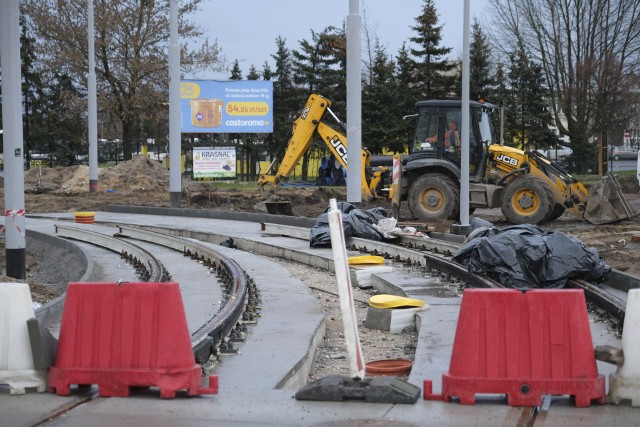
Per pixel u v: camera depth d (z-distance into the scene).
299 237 47.41
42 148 136.38
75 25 111.00
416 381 15.61
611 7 107.94
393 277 31.12
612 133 121.50
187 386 14.18
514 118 116.44
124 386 14.18
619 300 22.70
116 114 118.81
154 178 97.75
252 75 133.88
